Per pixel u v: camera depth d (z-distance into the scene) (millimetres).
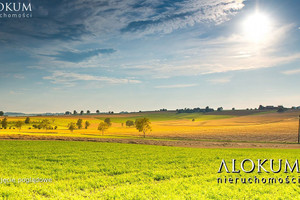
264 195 16203
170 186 18219
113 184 19297
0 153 33781
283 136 86000
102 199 15266
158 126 161875
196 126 157000
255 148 52125
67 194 16078
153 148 44344
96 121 196000
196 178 21188
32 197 15320
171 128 141875
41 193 16578
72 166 25594
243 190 17438
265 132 96688
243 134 92688
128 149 41781
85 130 136750
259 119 178625
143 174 22688
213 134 95188
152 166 26453
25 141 52281
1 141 50750
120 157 32219
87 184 18688
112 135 96625
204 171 24344
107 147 44188
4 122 129125
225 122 177500
